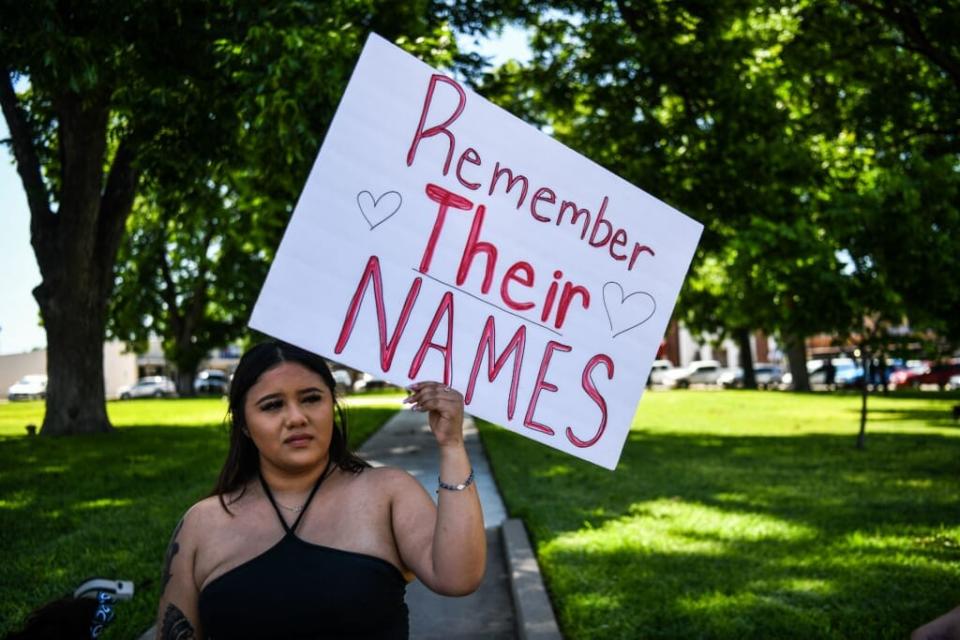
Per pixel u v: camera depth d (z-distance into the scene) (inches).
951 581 214.8
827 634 178.1
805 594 206.7
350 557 76.3
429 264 92.4
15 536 278.4
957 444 521.0
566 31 664.4
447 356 91.9
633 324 96.9
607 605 198.7
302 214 90.0
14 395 2166.6
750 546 257.8
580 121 727.1
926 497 335.9
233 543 78.3
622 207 97.5
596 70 641.0
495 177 95.0
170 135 473.4
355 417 868.0
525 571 229.5
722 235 619.2
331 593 74.5
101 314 701.9
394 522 79.1
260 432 78.4
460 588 74.5
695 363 2084.2
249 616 74.5
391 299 90.9
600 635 178.7
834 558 239.5
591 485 393.7
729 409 982.4
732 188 607.8
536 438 93.7
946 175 468.8
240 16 384.8
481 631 199.6
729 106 608.1
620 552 250.8
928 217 466.0
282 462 78.3
